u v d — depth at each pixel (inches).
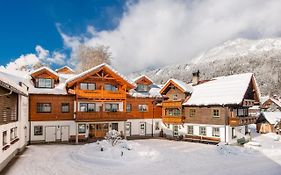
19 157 965.2
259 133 1850.4
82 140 1391.5
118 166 867.4
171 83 1628.9
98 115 1392.7
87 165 871.7
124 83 1477.6
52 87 1400.1
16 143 1011.9
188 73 7145.7
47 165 861.2
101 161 891.4
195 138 1481.3
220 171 823.1
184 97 1579.7
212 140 1406.3
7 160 858.1
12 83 796.0
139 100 1611.7
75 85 1379.2
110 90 1488.7
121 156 927.0
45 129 1323.8
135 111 1595.7
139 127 1606.8
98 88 1451.8
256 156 1069.1
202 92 1563.7
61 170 807.7
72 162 906.1
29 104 1293.1
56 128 1348.4
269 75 5876.0
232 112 1390.3
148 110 1641.2
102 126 1467.8
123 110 1480.1
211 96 1477.6
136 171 811.4
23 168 815.1
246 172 814.5
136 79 1665.8
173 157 1019.9
